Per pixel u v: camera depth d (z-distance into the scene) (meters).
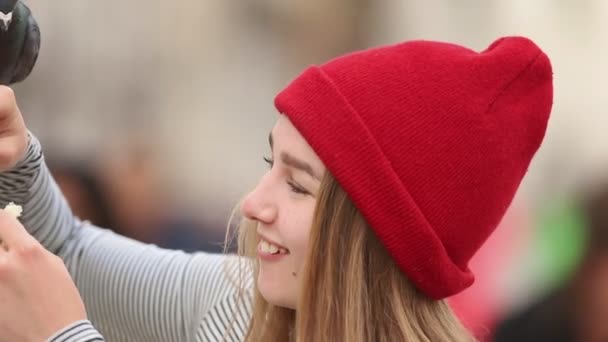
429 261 2.90
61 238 3.38
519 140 3.04
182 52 9.30
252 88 9.55
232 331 3.23
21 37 2.61
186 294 3.36
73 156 6.99
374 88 2.88
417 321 2.98
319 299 2.89
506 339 4.96
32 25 2.64
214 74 9.48
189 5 9.38
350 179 2.83
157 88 9.15
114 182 7.04
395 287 2.95
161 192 7.87
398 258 2.89
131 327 3.42
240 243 3.22
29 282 2.65
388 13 9.98
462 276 3.03
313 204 2.91
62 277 2.70
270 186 2.95
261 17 9.67
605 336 4.74
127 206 7.20
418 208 2.87
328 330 2.88
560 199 6.23
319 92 2.87
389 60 2.94
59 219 3.36
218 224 7.67
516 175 3.08
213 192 8.86
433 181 2.88
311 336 2.90
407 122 2.87
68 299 2.69
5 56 2.61
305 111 2.86
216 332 3.25
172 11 9.26
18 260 2.66
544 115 3.09
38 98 8.60
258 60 9.63
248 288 3.25
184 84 9.30
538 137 3.11
